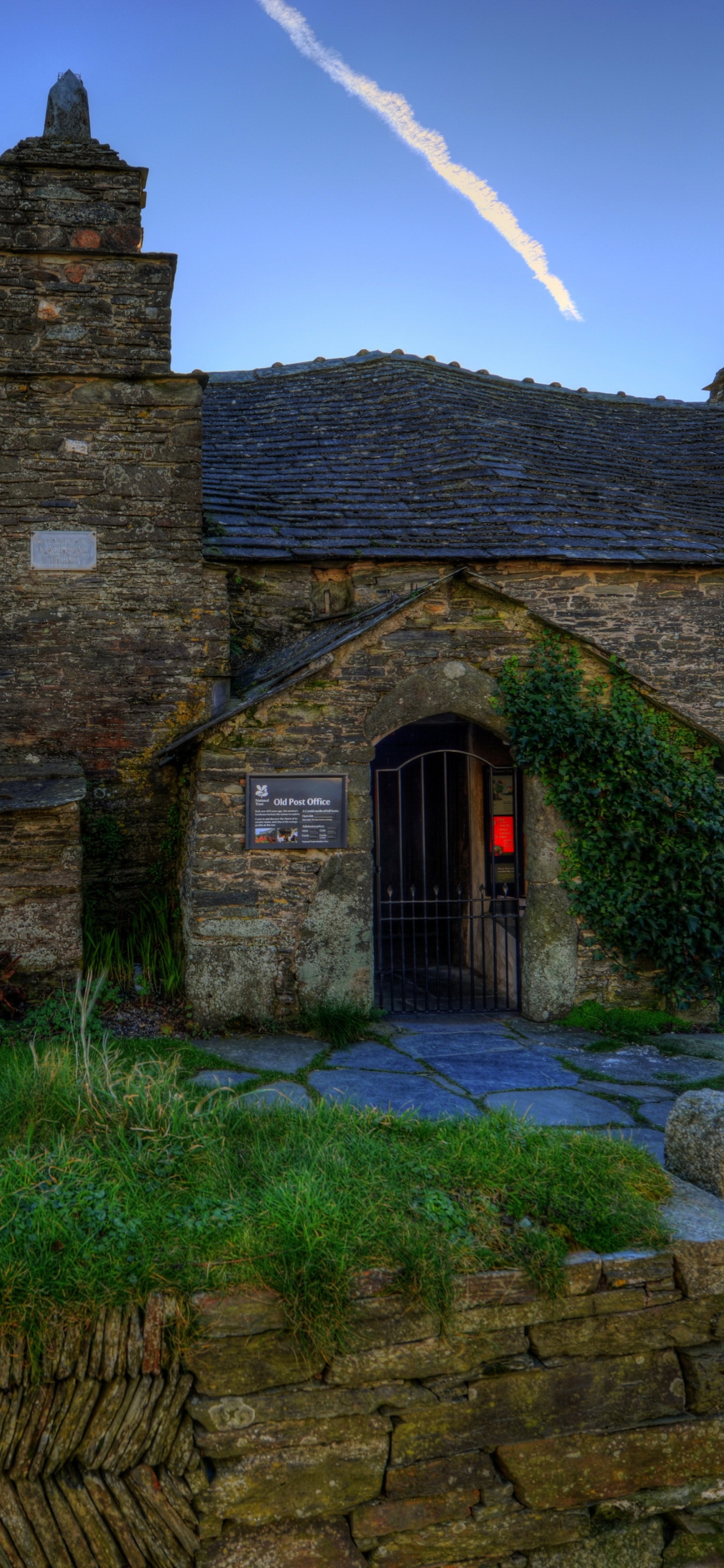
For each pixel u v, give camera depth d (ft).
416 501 28.53
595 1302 10.75
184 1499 9.59
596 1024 22.22
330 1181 11.12
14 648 24.20
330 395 36.73
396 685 21.85
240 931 20.94
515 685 22.56
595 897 22.56
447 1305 10.10
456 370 39.75
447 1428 10.32
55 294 24.12
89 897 24.56
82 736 24.59
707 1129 12.57
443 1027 22.36
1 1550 9.22
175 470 24.90
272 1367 9.75
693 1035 21.89
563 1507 10.69
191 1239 10.08
